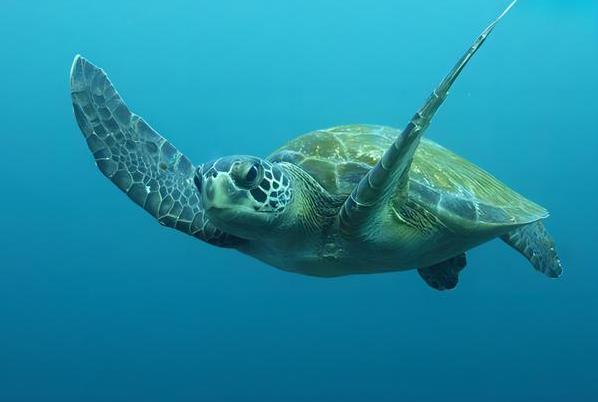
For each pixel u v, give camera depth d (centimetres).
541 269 185
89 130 149
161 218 145
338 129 145
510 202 147
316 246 128
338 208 124
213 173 111
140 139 152
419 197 126
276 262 138
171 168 151
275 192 114
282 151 139
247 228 118
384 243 124
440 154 152
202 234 143
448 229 129
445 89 97
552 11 859
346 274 139
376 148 133
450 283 166
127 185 147
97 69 154
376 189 107
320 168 128
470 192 137
